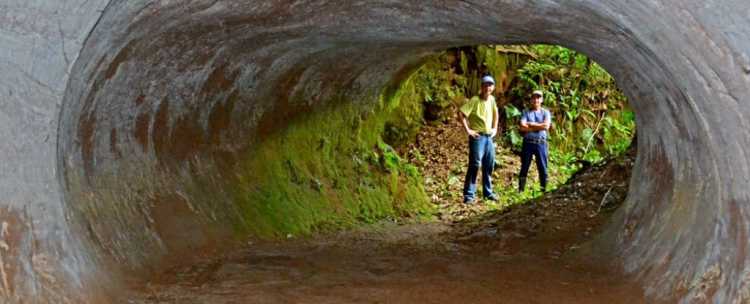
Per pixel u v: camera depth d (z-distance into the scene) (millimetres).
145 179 6078
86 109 4957
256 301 4680
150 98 5984
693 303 3850
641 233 5328
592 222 7133
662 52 3633
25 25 3385
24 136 3564
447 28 5938
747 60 3020
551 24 4809
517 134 13734
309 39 6879
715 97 3373
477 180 12641
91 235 4844
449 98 13320
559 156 13727
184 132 6809
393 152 11344
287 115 8859
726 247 3734
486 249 7086
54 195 3824
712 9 3021
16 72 3447
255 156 8180
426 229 9156
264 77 7742
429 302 4719
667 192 5074
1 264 3541
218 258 6109
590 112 14141
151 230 5770
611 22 3984
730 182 3668
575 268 5805
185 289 4973
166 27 4934
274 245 7027
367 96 10836
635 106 5699
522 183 12016
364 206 9766
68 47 3506
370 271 5758
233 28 5742
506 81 13906
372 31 6395
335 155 10016
